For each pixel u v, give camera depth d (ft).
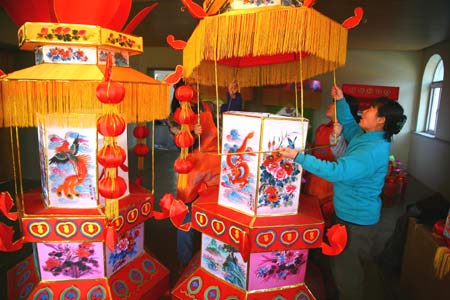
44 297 5.19
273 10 4.03
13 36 11.64
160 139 26.04
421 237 6.14
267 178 4.94
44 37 4.61
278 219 5.00
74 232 5.07
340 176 4.72
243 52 4.25
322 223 4.98
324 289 6.50
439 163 15.83
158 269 6.33
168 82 5.44
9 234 4.80
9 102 4.46
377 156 4.93
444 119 16.01
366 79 21.30
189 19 13.30
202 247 5.82
